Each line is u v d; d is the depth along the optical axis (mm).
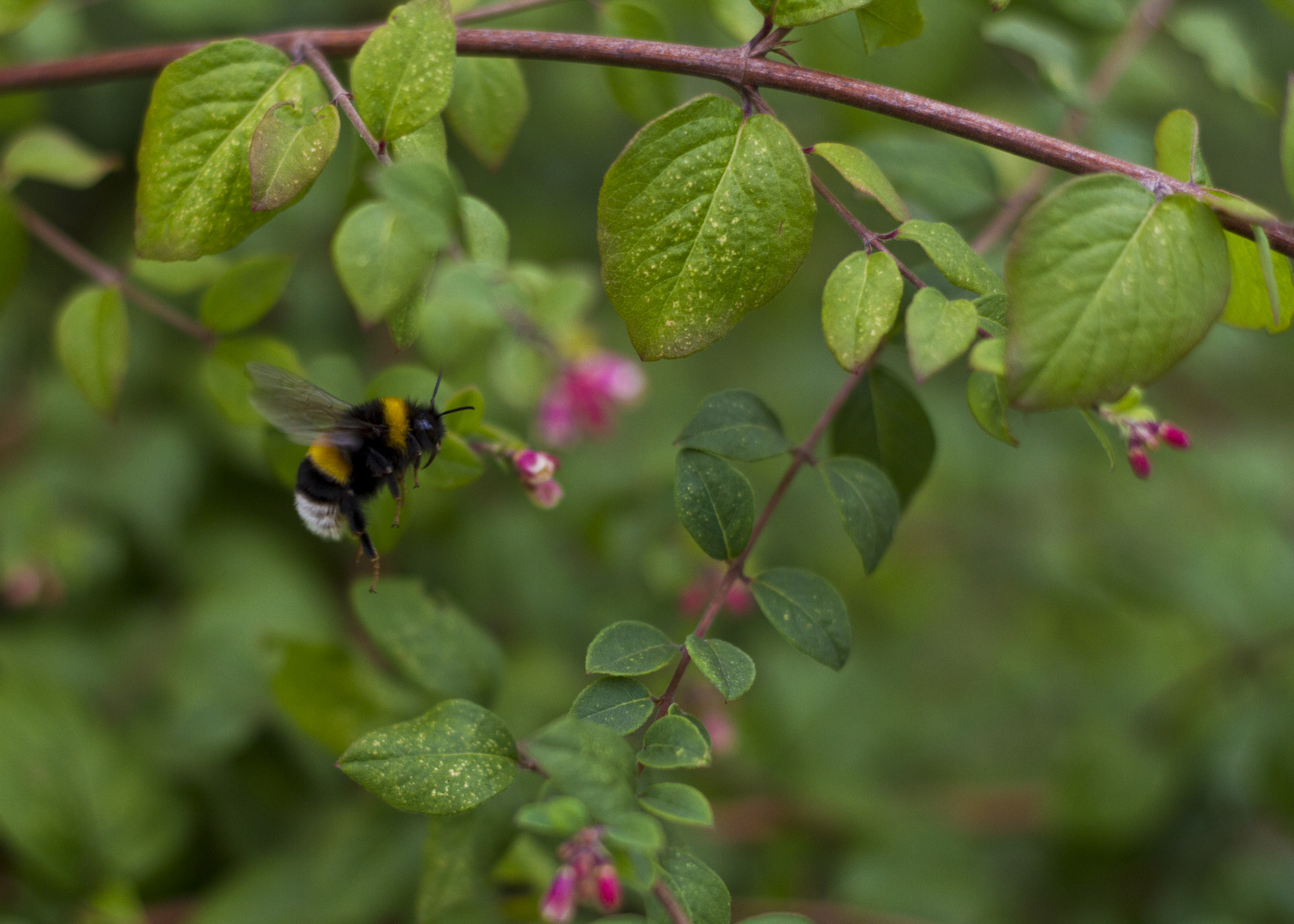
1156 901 551
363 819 462
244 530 587
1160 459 689
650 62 385
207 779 494
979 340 377
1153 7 475
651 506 534
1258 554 579
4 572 537
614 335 633
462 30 391
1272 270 364
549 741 356
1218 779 546
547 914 356
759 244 375
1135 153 480
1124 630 633
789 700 575
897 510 398
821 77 380
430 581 565
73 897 468
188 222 382
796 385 648
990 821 595
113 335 426
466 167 634
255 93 384
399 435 410
